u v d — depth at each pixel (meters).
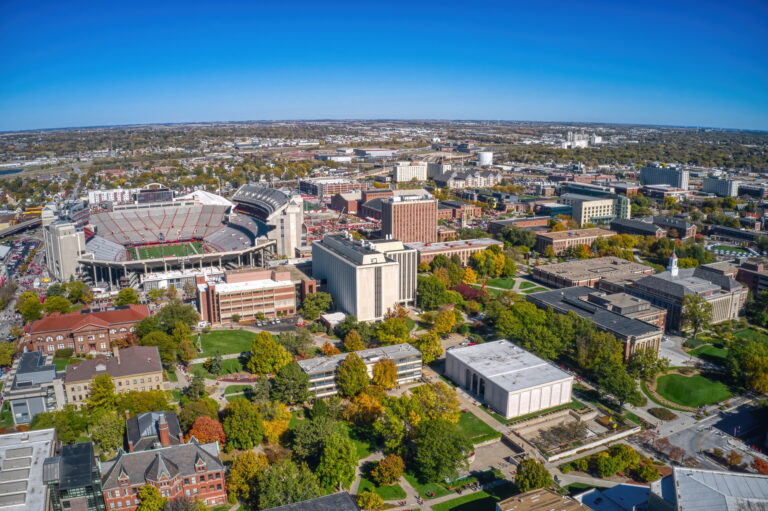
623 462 194.75
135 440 188.75
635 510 168.12
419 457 190.00
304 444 193.75
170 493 167.38
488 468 199.25
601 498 179.12
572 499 165.00
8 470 171.88
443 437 192.75
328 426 197.50
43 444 184.62
